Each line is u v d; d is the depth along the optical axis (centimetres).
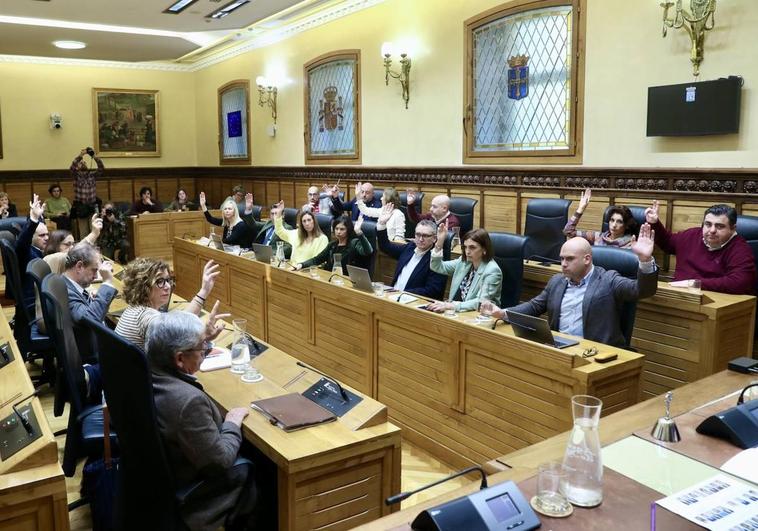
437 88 770
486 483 153
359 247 531
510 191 692
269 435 227
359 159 907
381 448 230
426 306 362
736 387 231
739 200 498
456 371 332
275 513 246
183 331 212
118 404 204
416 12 786
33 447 205
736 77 487
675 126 524
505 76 686
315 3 920
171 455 208
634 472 158
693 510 134
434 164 787
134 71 1319
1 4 834
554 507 139
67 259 379
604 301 331
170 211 1108
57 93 1249
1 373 284
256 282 542
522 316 297
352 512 228
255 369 289
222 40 1124
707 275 417
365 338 398
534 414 292
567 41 619
